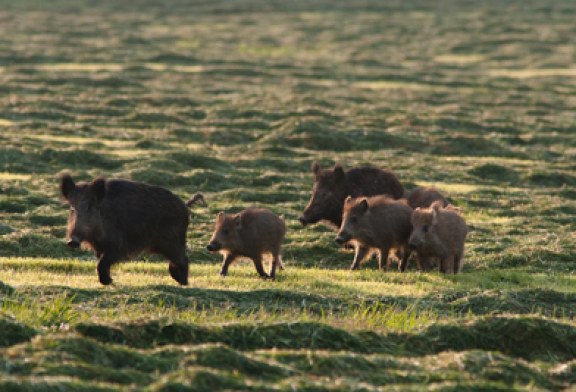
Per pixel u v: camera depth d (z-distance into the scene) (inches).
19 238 971.3
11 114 1962.4
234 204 1233.4
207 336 507.5
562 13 5113.2
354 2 5679.1
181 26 4618.6
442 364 474.9
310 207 1048.2
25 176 1370.6
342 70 3144.7
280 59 3412.9
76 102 2148.1
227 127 1932.8
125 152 1585.9
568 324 569.9
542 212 1282.0
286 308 652.1
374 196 1017.5
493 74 3267.7
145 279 783.7
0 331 485.4
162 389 399.5
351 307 679.7
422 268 924.6
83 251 972.6
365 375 446.9
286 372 444.5
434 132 1980.8
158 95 2287.2
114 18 4766.2
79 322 506.6
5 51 3129.9
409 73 3134.8
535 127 2128.4
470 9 5359.3
